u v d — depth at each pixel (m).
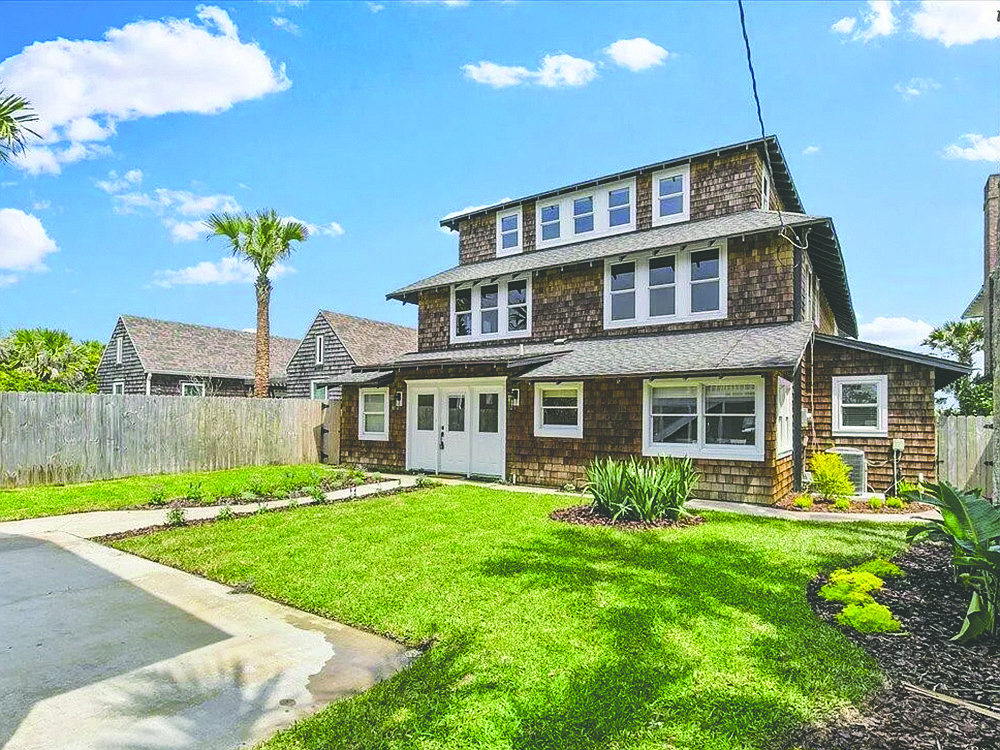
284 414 16.34
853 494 10.45
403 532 7.04
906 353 10.88
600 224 14.99
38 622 4.21
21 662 3.52
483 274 15.09
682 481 8.21
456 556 5.90
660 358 10.47
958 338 24.11
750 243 11.60
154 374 25.12
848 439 11.54
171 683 3.24
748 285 11.57
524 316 14.68
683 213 13.78
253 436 15.52
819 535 7.08
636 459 10.74
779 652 3.62
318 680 3.28
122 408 12.97
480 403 13.08
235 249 20.17
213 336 29.75
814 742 2.67
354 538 6.72
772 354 9.19
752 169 12.93
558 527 7.34
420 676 3.28
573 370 11.05
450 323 15.98
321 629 4.07
